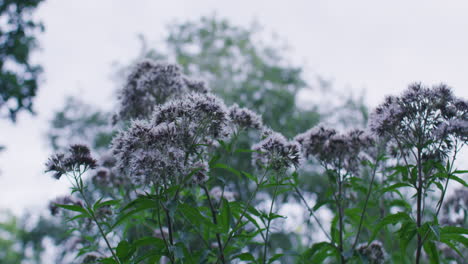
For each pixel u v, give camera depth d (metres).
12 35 1.42
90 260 0.85
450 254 0.93
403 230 0.76
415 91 0.78
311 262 0.77
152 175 0.70
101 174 0.88
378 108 0.82
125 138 0.73
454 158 0.75
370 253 0.82
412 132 0.78
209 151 0.82
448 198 0.99
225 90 2.41
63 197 0.87
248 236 0.73
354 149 0.85
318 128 0.87
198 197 0.84
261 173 0.85
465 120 0.77
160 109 0.76
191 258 0.71
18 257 3.68
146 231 0.91
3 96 1.42
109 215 0.84
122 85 0.94
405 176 0.77
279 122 2.28
